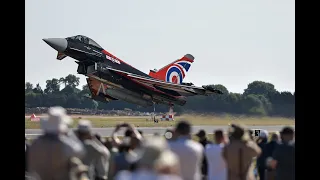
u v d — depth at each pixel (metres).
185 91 174.00
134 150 38.22
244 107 173.00
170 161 19.88
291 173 43.25
